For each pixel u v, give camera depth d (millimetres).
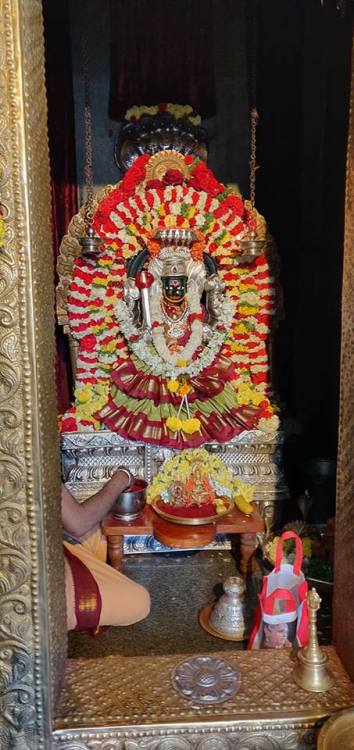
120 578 2363
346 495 1747
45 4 2820
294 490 3477
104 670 1765
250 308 3152
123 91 3086
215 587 2662
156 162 2980
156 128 3109
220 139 3346
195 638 2279
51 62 2900
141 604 2320
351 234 1667
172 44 3039
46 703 1545
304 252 3463
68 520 2316
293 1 3061
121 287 3080
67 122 3041
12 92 1328
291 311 3461
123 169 3230
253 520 2699
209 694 1646
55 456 1624
